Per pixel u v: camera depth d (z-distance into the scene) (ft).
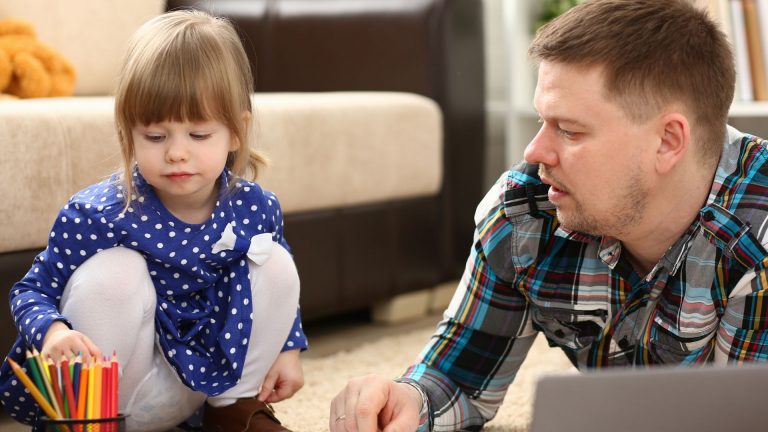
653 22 3.64
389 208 7.52
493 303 4.40
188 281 4.25
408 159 7.63
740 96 8.45
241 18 8.80
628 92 3.57
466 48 8.18
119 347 4.02
